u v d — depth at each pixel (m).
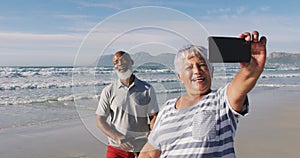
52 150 5.89
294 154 5.32
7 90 15.09
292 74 30.86
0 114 9.46
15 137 6.84
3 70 20.61
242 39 1.33
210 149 1.59
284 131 6.98
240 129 7.10
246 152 5.41
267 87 18.23
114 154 2.39
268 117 8.59
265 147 5.71
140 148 1.85
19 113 9.66
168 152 1.70
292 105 11.04
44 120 8.59
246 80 1.46
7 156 5.55
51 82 16.50
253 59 1.41
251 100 12.38
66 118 8.84
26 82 17.27
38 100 11.89
